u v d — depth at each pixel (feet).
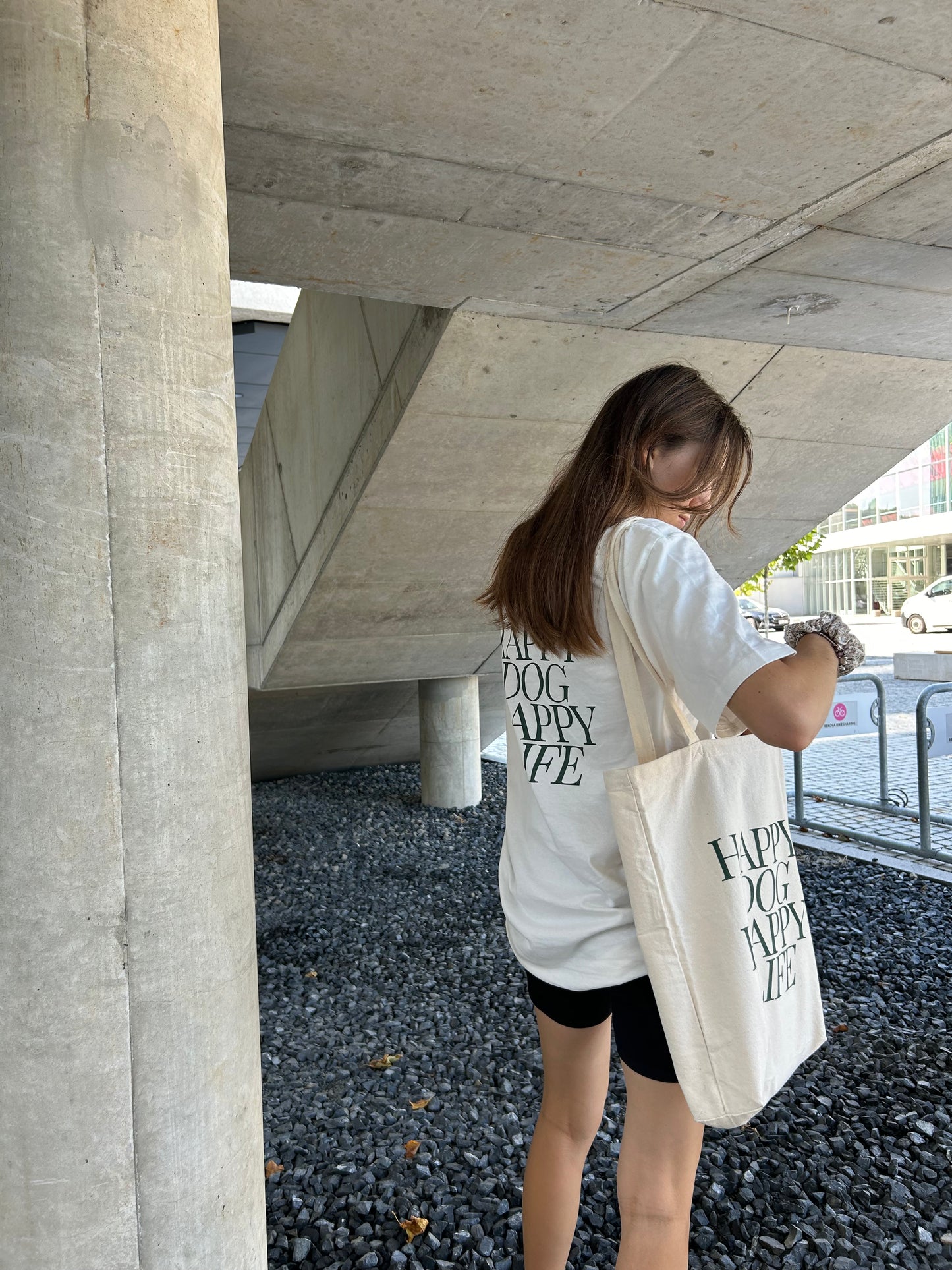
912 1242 7.13
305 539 18.81
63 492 4.06
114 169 4.20
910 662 45.50
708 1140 8.59
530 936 4.81
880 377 16.87
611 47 7.10
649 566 4.22
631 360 14.98
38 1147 4.02
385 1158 8.56
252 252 10.96
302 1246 7.26
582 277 12.01
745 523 19.75
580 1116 5.21
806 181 9.52
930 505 117.60
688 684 4.02
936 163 9.20
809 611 145.38
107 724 4.11
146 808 4.19
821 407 17.13
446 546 17.85
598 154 8.81
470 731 25.22
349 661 21.47
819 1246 7.05
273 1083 10.32
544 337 14.02
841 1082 9.68
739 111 8.11
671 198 9.80
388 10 6.51
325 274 11.73
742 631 3.93
